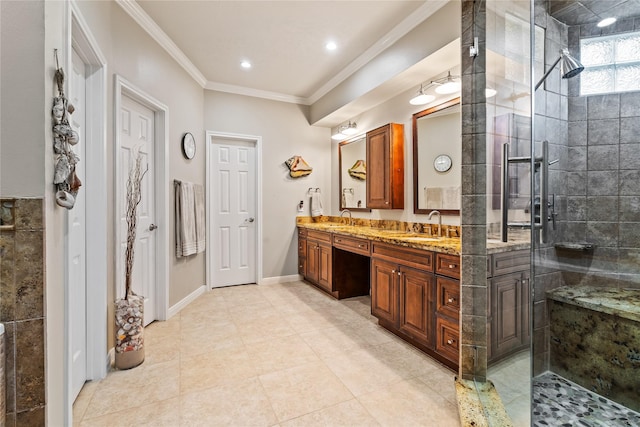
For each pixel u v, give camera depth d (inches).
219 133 152.5
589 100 76.4
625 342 63.9
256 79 146.9
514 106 70.7
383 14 96.1
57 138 46.9
